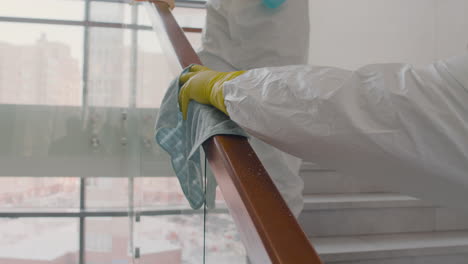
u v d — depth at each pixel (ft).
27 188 12.08
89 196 11.43
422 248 4.53
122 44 10.48
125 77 10.39
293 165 4.55
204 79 2.51
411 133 1.43
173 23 4.58
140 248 7.55
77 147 10.55
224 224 2.14
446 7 9.23
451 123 1.38
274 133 1.77
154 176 6.06
